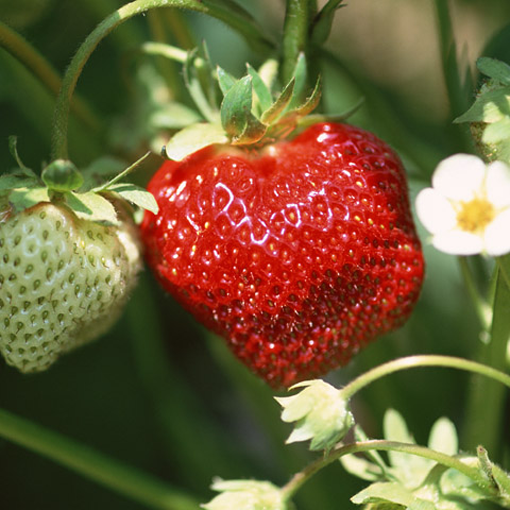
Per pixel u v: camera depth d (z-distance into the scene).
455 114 0.27
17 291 0.23
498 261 0.24
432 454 0.22
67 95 0.23
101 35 0.23
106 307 0.23
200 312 0.24
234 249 0.23
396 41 0.35
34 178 0.23
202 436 0.32
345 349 0.24
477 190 0.24
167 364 0.32
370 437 0.31
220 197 0.23
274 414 0.30
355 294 0.23
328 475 0.30
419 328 0.30
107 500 0.32
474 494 0.23
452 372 0.31
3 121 0.33
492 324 0.24
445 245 0.24
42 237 0.23
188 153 0.23
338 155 0.23
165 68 0.29
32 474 0.32
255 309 0.23
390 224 0.23
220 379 0.34
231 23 0.24
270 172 0.23
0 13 0.31
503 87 0.22
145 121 0.29
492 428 0.26
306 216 0.23
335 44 0.35
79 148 0.29
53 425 0.32
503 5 0.33
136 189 0.23
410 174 0.28
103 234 0.23
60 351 0.24
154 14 0.28
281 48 0.24
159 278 0.24
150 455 0.32
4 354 0.23
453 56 0.27
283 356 0.24
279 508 0.23
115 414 0.32
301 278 0.23
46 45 0.32
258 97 0.23
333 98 0.32
